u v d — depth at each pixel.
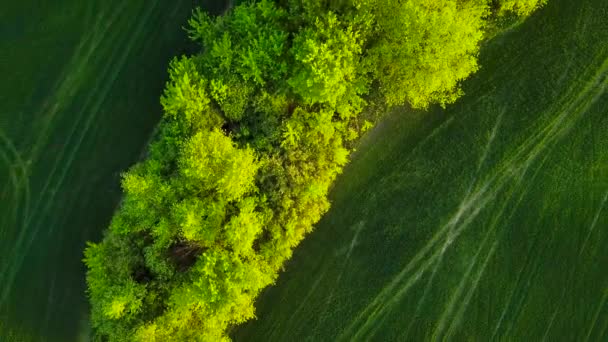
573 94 20.42
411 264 20.64
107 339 18.86
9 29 19.66
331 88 15.94
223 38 16.64
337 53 16.08
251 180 16.44
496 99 20.39
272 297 20.48
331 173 17.91
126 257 17.28
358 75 17.42
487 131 20.39
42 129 19.72
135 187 16.52
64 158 19.78
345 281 20.53
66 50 19.66
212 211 16.38
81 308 20.05
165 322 17.25
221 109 17.16
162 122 18.92
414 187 20.39
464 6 17.42
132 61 19.70
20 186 19.80
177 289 17.11
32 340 19.94
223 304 16.67
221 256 16.50
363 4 16.09
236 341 20.47
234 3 19.50
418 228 20.53
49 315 19.97
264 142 17.02
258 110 16.89
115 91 19.72
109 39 19.69
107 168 19.78
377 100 18.78
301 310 20.55
